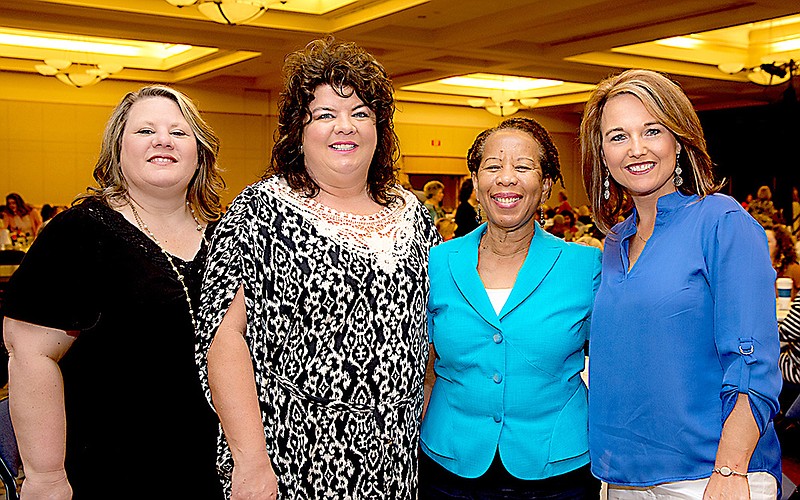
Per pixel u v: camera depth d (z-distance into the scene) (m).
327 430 1.85
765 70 9.95
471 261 2.02
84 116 13.23
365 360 1.88
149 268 1.90
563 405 1.96
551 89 15.49
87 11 7.94
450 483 1.98
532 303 1.95
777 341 1.65
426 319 2.05
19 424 1.82
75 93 13.09
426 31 9.56
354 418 1.87
